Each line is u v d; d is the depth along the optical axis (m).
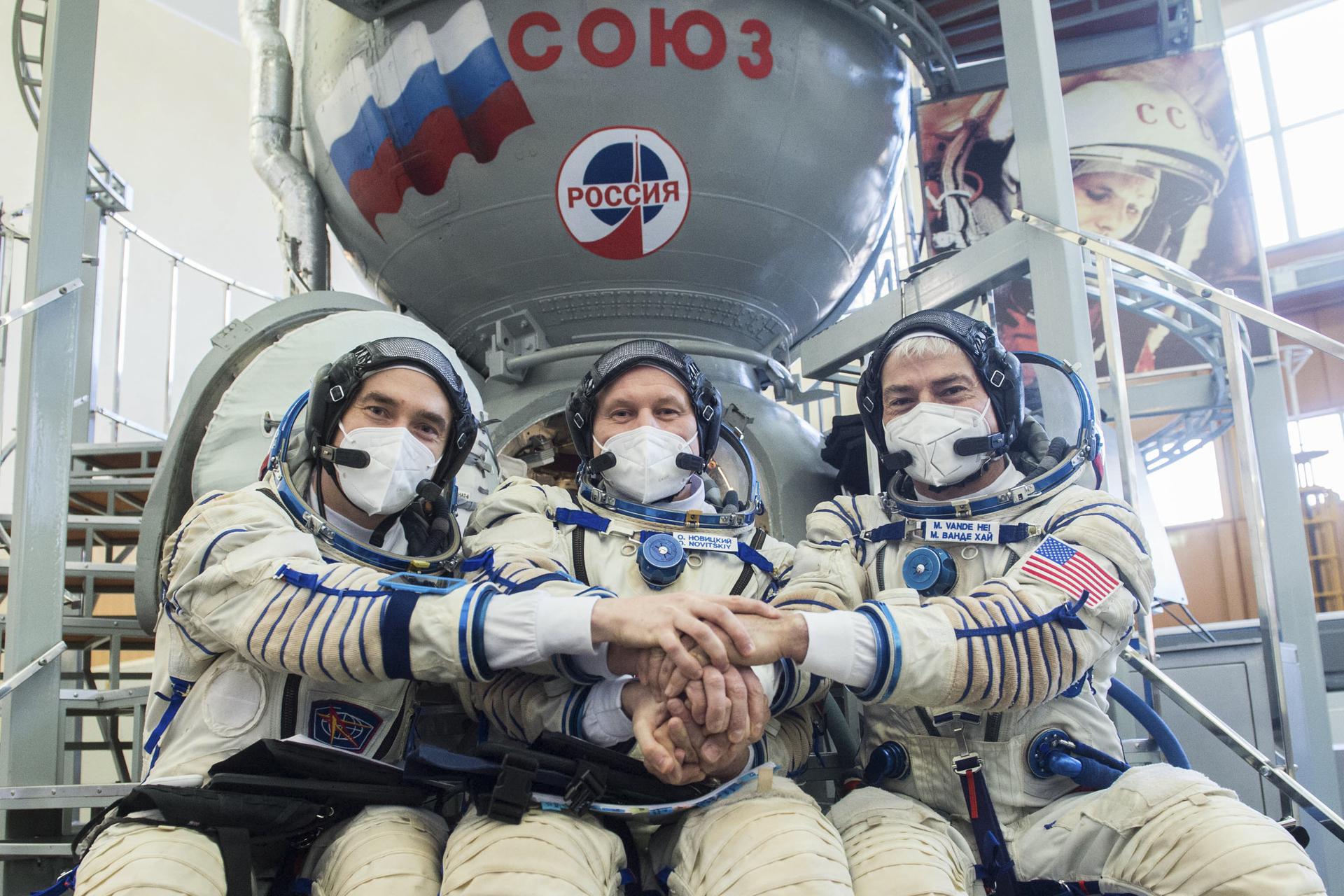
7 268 5.32
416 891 1.45
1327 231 11.52
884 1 3.37
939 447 1.92
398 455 1.84
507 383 3.29
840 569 1.97
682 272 3.19
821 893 1.41
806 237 3.30
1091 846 1.68
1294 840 1.57
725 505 2.12
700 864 1.53
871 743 1.99
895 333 2.02
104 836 1.52
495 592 1.67
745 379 3.39
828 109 3.18
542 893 1.36
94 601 3.59
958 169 5.04
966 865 1.71
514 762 1.50
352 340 2.91
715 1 3.00
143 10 9.85
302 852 1.67
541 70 2.95
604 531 1.94
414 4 3.07
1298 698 3.71
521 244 3.13
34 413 2.62
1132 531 1.83
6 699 2.48
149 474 4.37
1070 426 2.64
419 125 3.07
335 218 3.58
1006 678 1.63
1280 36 12.25
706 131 3.02
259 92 3.72
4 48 8.63
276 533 1.73
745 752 1.68
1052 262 2.74
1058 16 4.79
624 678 1.73
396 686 1.82
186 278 9.62
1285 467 5.18
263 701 1.69
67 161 2.80
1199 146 5.34
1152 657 2.39
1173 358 5.49
